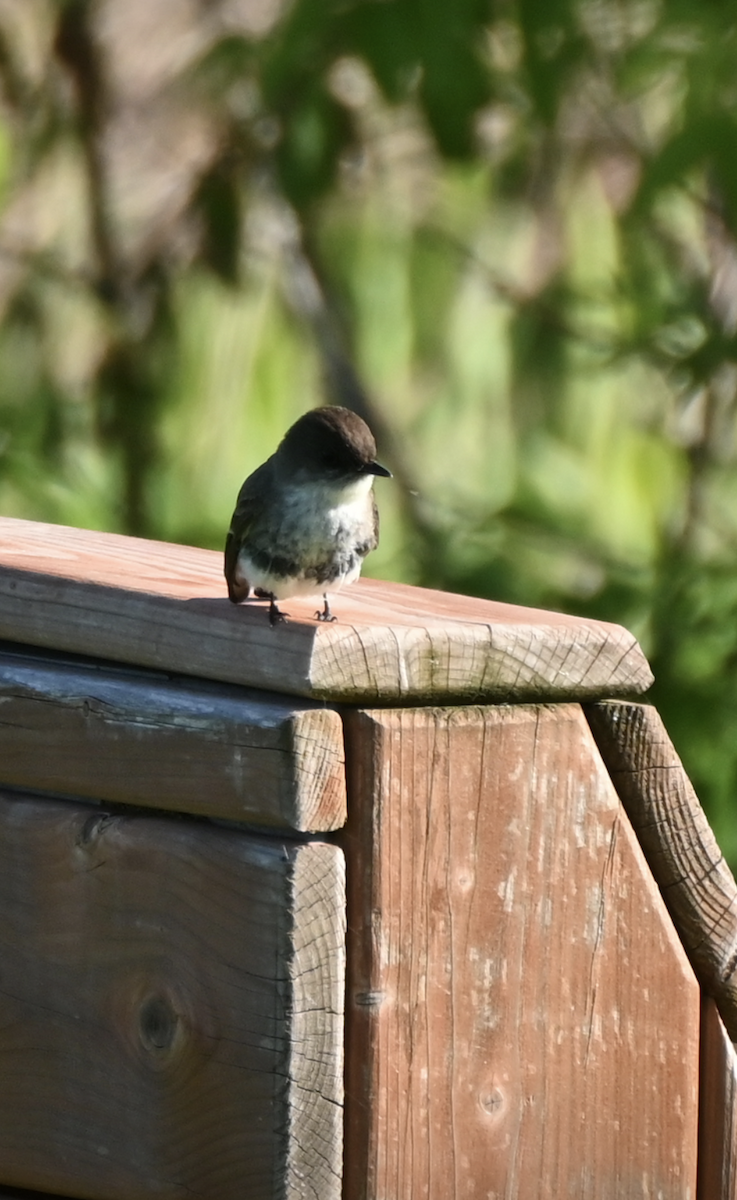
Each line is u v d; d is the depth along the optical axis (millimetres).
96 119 17391
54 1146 7062
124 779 6855
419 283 17938
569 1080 6988
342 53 13430
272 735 6391
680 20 12250
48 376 17203
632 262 15117
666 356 14742
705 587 13500
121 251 17344
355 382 18312
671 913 7238
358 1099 6535
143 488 16047
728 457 15945
